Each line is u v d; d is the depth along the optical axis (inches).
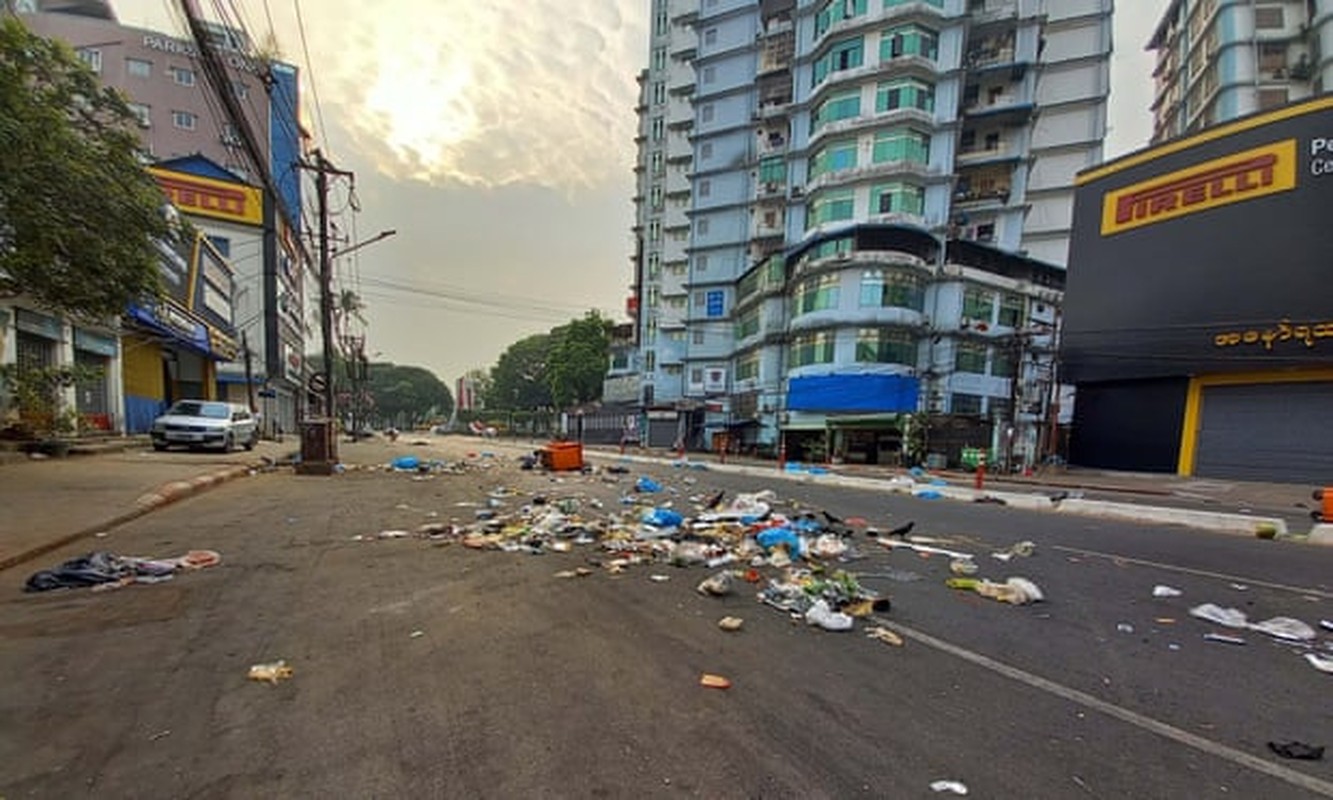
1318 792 90.7
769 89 1679.4
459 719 103.3
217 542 235.1
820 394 1203.9
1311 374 674.8
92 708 103.4
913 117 1256.2
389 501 363.6
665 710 109.0
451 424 3540.8
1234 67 1592.0
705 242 1765.5
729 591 184.9
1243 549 294.8
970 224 1499.8
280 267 1432.1
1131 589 209.9
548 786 85.3
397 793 82.7
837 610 170.6
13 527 230.7
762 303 1443.2
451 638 140.8
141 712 102.6
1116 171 846.5
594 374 2375.7
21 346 505.4
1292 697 124.3
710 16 1754.4
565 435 2343.8
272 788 82.7
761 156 1608.0
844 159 1320.1
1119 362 831.1
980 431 1084.5
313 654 129.2
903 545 275.0
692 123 1926.7
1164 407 806.5
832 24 1364.4
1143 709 117.0
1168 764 97.3
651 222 2103.8
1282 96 1551.4
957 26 1284.4
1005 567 239.9
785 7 1643.7
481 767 89.4
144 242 365.4
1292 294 679.7
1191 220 761.0
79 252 327.3
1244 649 151.8
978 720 110.0
